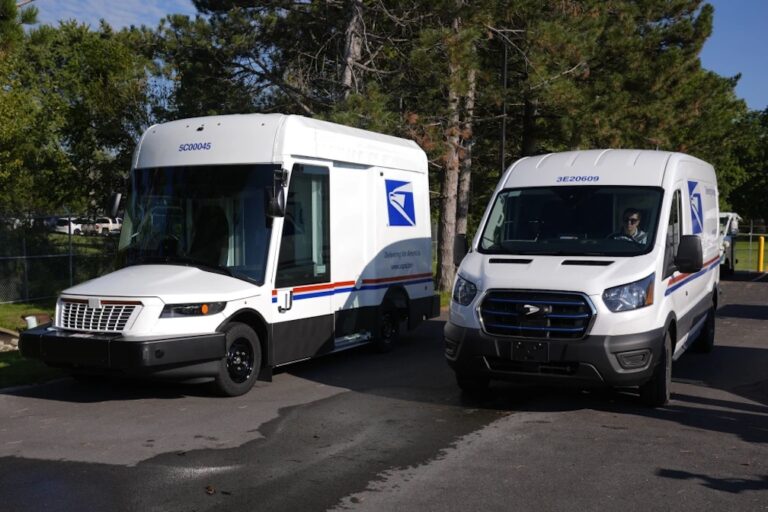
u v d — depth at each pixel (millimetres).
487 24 19094
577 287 7438
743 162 60656
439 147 18156
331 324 10367
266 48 20797
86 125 21906
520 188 9047
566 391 8953
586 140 22766
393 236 11961
